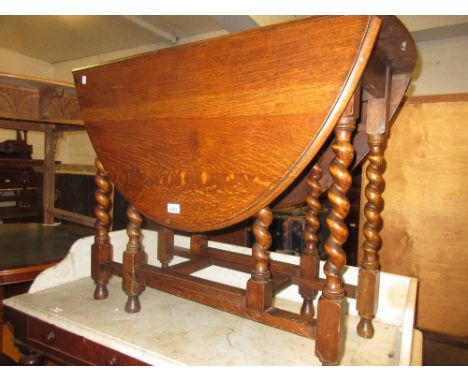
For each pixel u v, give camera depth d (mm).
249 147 790
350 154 769
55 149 2281
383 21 674
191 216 909
